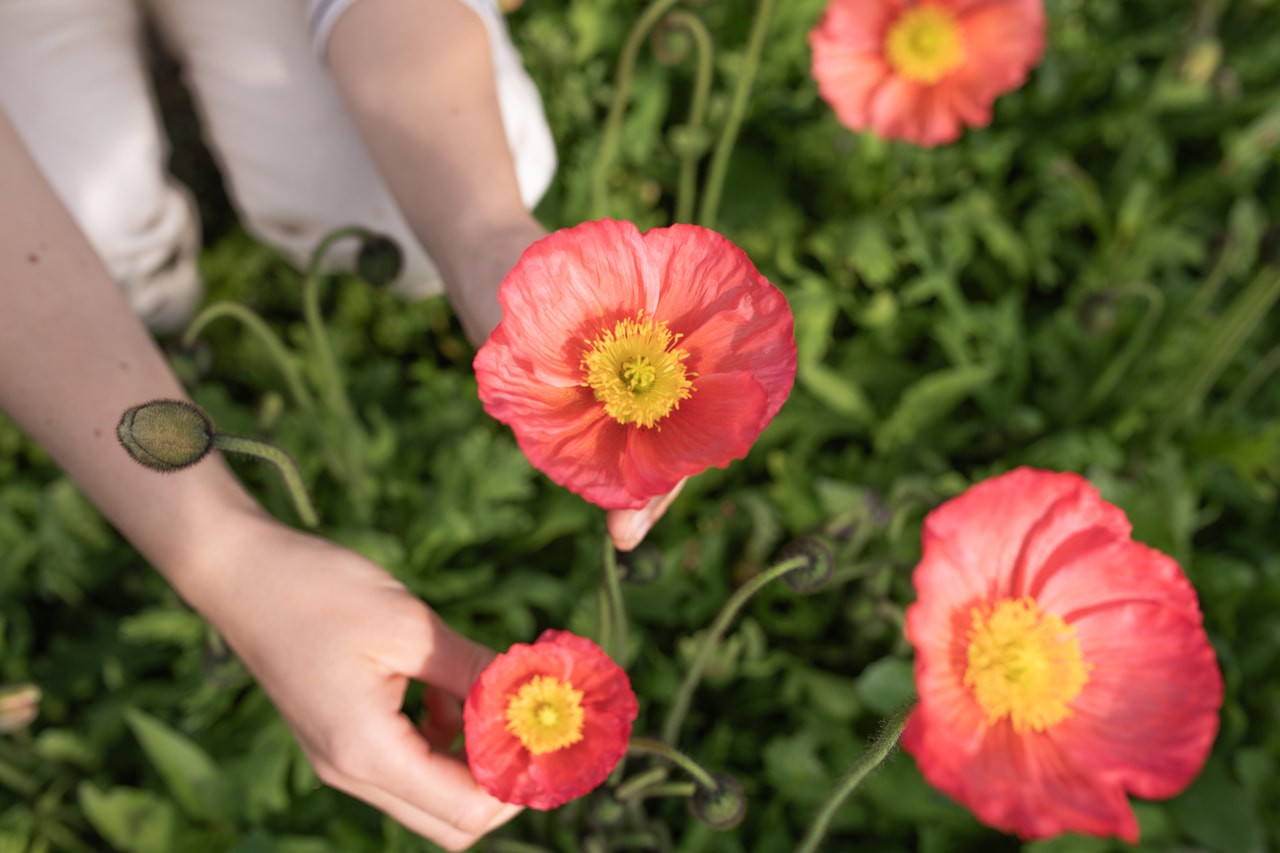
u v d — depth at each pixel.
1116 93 1.08
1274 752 0.73
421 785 0.53
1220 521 0.89
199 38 0.72
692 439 0.48
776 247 0.94
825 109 1.00
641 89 0.96
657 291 0.49
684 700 0.62
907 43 0.77
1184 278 1.01
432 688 0.59
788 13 0.99
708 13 1.00
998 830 0.69
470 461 0.76
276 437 0.78
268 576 0.54
